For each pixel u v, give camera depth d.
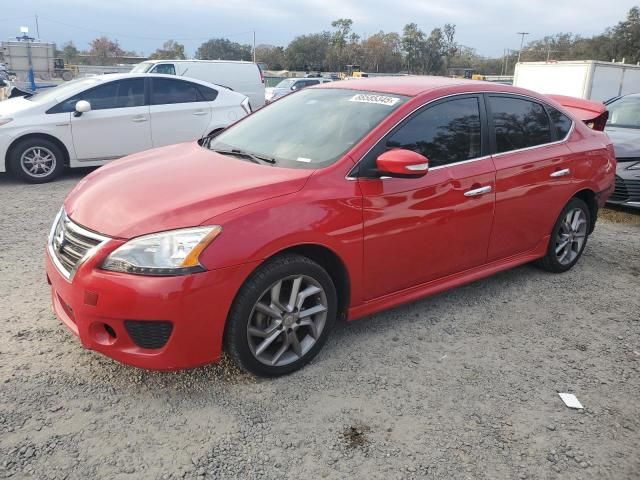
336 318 3.61
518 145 4.35
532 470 2.61
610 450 2.78
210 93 9.24
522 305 4.39
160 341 2.81
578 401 3.17
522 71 21.39
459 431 2.86
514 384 3.30
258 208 2.95
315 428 2.82
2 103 8.75
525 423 2.95
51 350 3.39
